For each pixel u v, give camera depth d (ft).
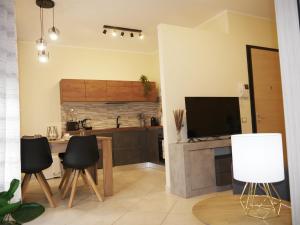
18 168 9.62
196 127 13.00
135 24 16.62
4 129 9.43
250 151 4.71
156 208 10.25
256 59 16.16
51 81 19.27
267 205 5.58
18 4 13.26
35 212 9.80
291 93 4.40
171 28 13.32
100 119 20.77
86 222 9.04
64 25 16.22
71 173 12.05
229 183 12.49
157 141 18.81
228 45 15.11
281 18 4.56
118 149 19.44
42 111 18.83
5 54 9.58
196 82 13.82
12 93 9.66
